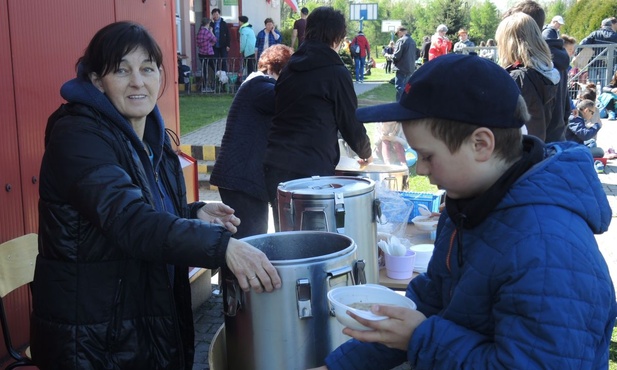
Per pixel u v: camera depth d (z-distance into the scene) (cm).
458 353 130
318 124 377
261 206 451
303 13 1725
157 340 204
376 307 144
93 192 184
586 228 127
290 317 182
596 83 1548
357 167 416
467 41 2164
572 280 118
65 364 196
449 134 129
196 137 993
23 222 328
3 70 311
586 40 1562
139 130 220
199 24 1844
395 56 1515
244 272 178
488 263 129
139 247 181
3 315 260
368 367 167
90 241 194
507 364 119
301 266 181
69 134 190
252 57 1684
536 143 137
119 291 197
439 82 128
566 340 115
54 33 343
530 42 381
